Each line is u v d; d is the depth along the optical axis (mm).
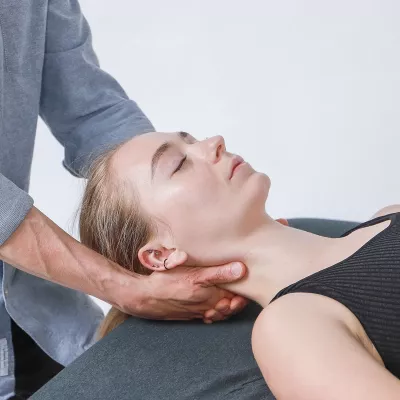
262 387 1336
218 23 2873
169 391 1345
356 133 2676
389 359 1211
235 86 2844
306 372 1104
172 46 2924
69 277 1471
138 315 1549
